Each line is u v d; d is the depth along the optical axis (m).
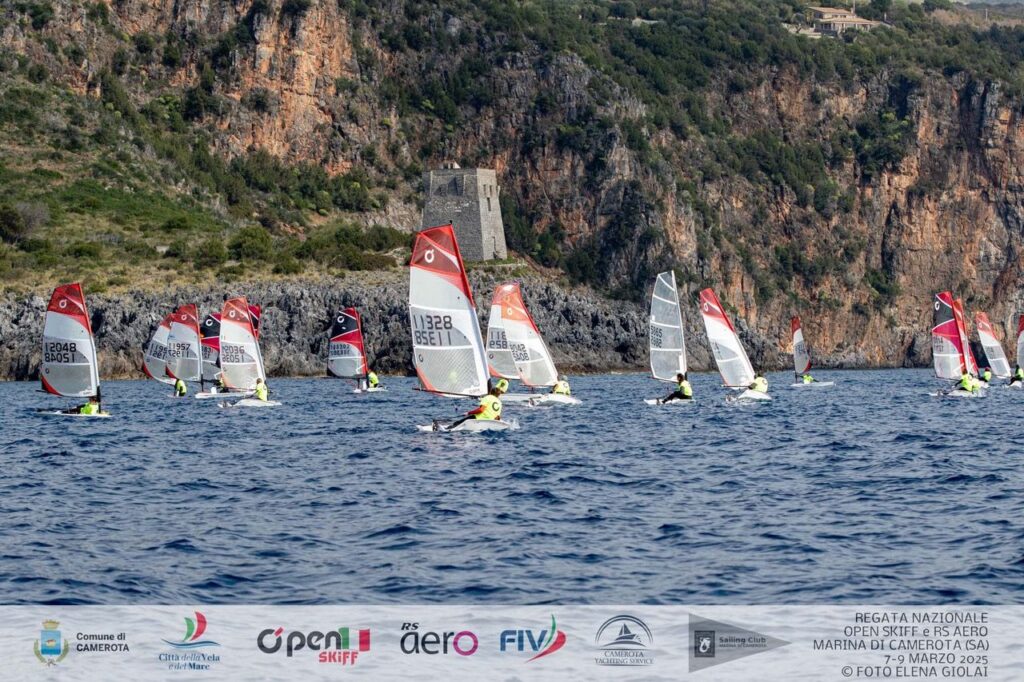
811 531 104.75
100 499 127.38
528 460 155.50
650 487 131.50
